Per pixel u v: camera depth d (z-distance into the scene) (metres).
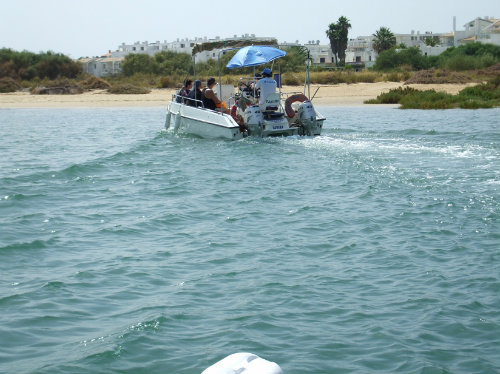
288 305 7.14
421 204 11.70
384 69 76.62
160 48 122.19
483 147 17.72
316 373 5.55
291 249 9.31
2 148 21.16
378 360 5.81
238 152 18.08
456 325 6.56
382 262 8.66
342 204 12.00
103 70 91.19
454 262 8.59
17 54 72.38
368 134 21.22
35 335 6.36
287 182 14.18
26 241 9.74
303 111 19.95
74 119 34.19
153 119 33.53
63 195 13.26
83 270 8.38
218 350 5.98
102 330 6.46
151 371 5.59
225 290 7.63
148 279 8.05
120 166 16.67
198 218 11.25
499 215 10.80
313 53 120.12
